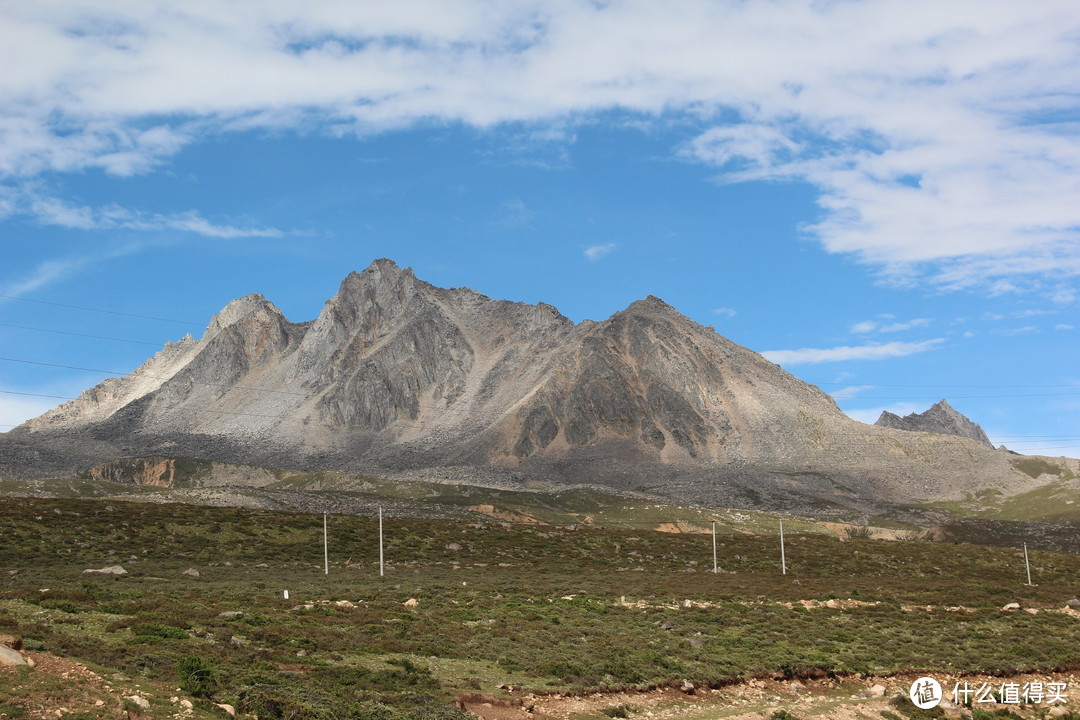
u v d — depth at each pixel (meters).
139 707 34.19
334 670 45.72
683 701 50.91
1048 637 80.25
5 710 30.97
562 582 104.44
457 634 59.81
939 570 145.25
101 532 127.06
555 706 46.47
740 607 84.69
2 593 59.12
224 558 122.12
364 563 125.50
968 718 54.75
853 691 58.44
